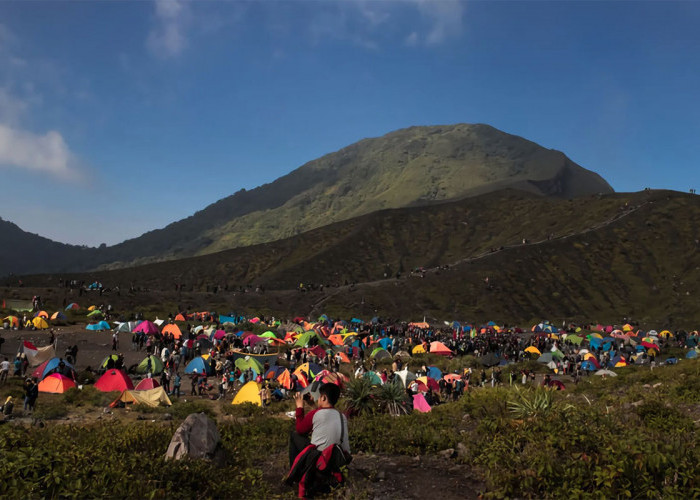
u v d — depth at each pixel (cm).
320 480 515
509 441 672
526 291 14162
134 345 4400
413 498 536
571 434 627
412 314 11994
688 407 1105
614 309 13512
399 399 1530
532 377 3497
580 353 4562
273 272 18712
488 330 8425
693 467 520
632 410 1030
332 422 518
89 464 550
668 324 11938
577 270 15438
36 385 1914
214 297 11081
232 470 603
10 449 571
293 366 3412
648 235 16925
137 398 2261
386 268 18925
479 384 3459
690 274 14550
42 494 475
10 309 6122
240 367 3266
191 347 4025
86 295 8938
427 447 763
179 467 561
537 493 529
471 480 603
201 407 2180
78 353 4075
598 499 489
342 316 11038
